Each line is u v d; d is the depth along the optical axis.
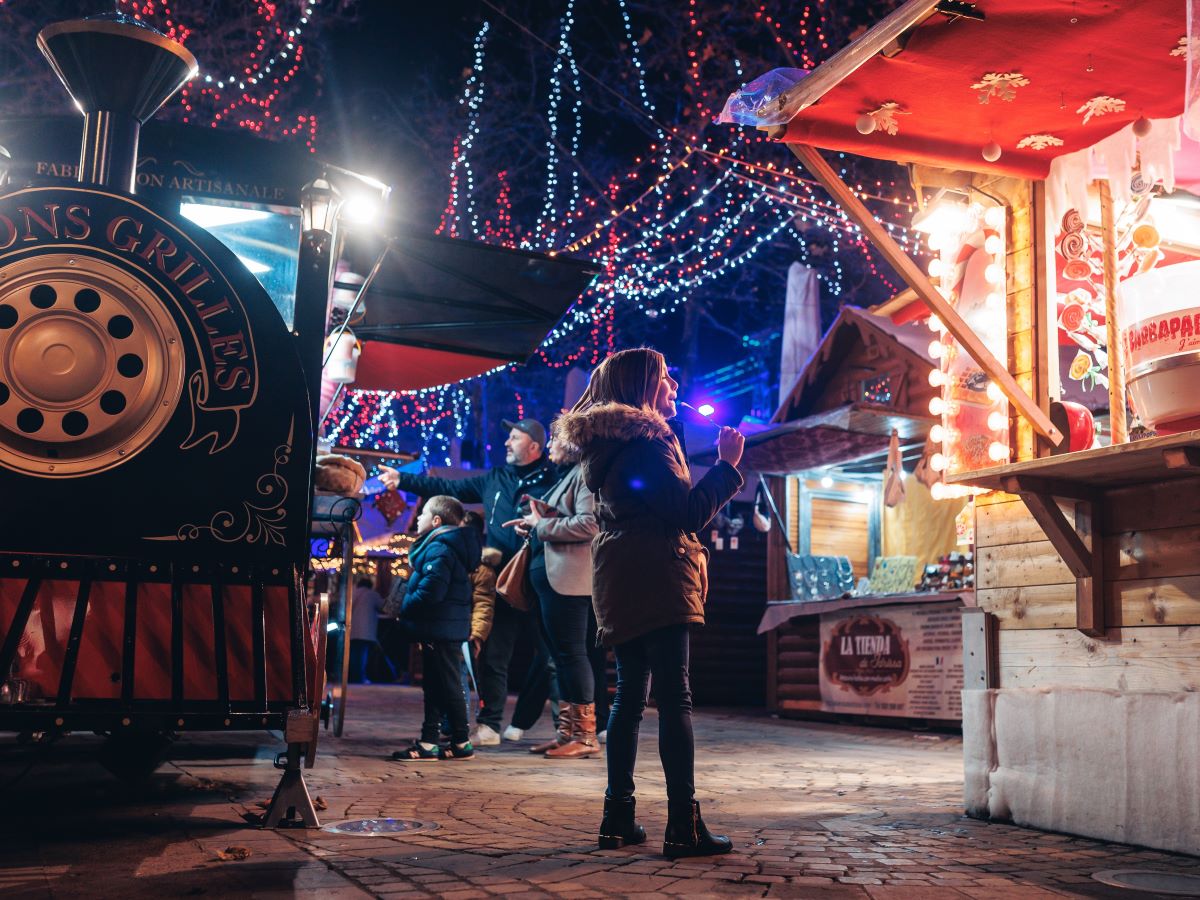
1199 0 3.40
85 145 4.40
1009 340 5.00
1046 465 4.03
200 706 3.80
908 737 9.27
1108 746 4.05
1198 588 3.96
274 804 3.83
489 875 3.06
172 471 3.96
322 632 5.29
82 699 3.69
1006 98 4.23
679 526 3.51
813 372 12.84
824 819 4.42
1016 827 4.36
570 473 6.75
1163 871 3.46
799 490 12.99
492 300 7.73
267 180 5.85
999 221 5.09
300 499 4.09
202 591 3.92
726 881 3.07
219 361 4.05
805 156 4.46
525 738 8.12
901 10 3.62
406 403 21.75
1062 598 4.51
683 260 21.73
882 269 20.98
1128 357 4.29
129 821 3.84
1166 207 5.36
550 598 6.77
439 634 6.39
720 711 12.65
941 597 9.64
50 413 3.85
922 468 10.18
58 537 3.82
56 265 3.90
